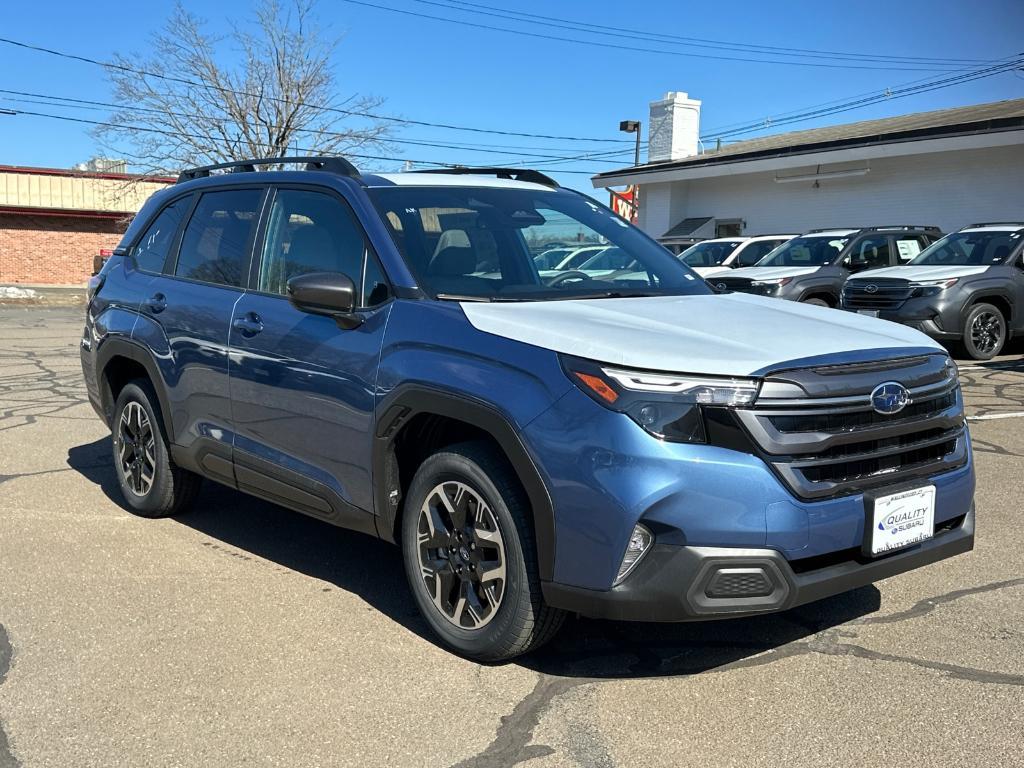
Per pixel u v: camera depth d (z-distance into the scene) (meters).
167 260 5.30
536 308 3.72
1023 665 3.59
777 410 3.12
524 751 3.00
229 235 4.90
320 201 4.43
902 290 11.96
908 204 19.86
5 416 8.38
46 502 5.71
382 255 4.01
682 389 3.09
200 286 4.93
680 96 29.36
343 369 3.93
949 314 11.66
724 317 3.76
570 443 3.17
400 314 3.82
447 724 3.17
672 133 29.50
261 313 4.41
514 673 3.54
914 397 3.40
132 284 5.43
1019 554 4.84
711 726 3.15
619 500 3.06
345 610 4.14
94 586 4.38
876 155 19.33
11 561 4.69
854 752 2.99
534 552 3.37
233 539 5.11
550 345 3.34
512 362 3.39
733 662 3.63
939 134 18.02
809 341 3.42
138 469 5.42
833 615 4.08
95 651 3.70
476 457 3.51
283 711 3.25
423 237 4.11
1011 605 4.18
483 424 3.39
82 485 6.11
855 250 14.54
